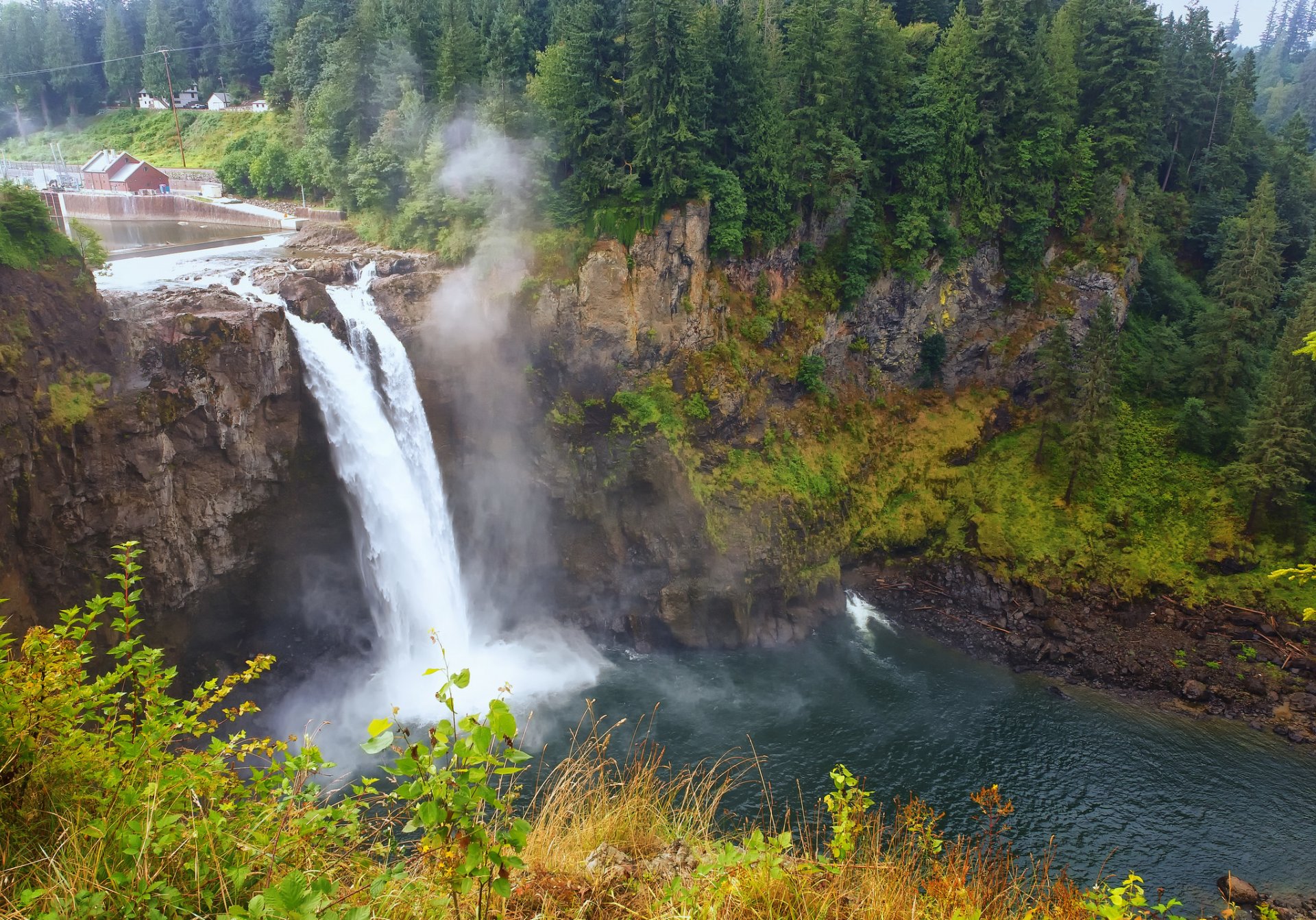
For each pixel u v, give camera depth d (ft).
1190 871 108.17
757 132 169.99
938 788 120.88
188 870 26.09
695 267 163.32
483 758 21.95
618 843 39.73
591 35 156.56
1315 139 482.69
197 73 306.76
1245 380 199.41
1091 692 149.59
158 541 116.88
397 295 152.25
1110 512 183.83
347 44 189.06
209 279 144.56
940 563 181.57
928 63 202.18
